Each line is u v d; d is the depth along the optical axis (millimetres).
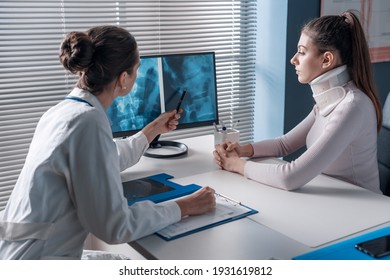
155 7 2658
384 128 2090
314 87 1797
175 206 1374
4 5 2201
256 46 3076
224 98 3020
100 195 1204
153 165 1900
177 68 1989
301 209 1471
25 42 2299
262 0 2980
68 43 1275
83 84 1329
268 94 3057
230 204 1500
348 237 1282
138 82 1906
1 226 1259
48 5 2314
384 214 1437
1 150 2299
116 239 1221
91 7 2447
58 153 1203
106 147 1223
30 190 1224
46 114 1330
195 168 1862
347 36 1722
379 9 3238
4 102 2271
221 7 2924
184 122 2029
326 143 1628
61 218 1247
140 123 1937
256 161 1954
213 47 2924
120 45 1286
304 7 2896
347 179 1783
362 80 1755
